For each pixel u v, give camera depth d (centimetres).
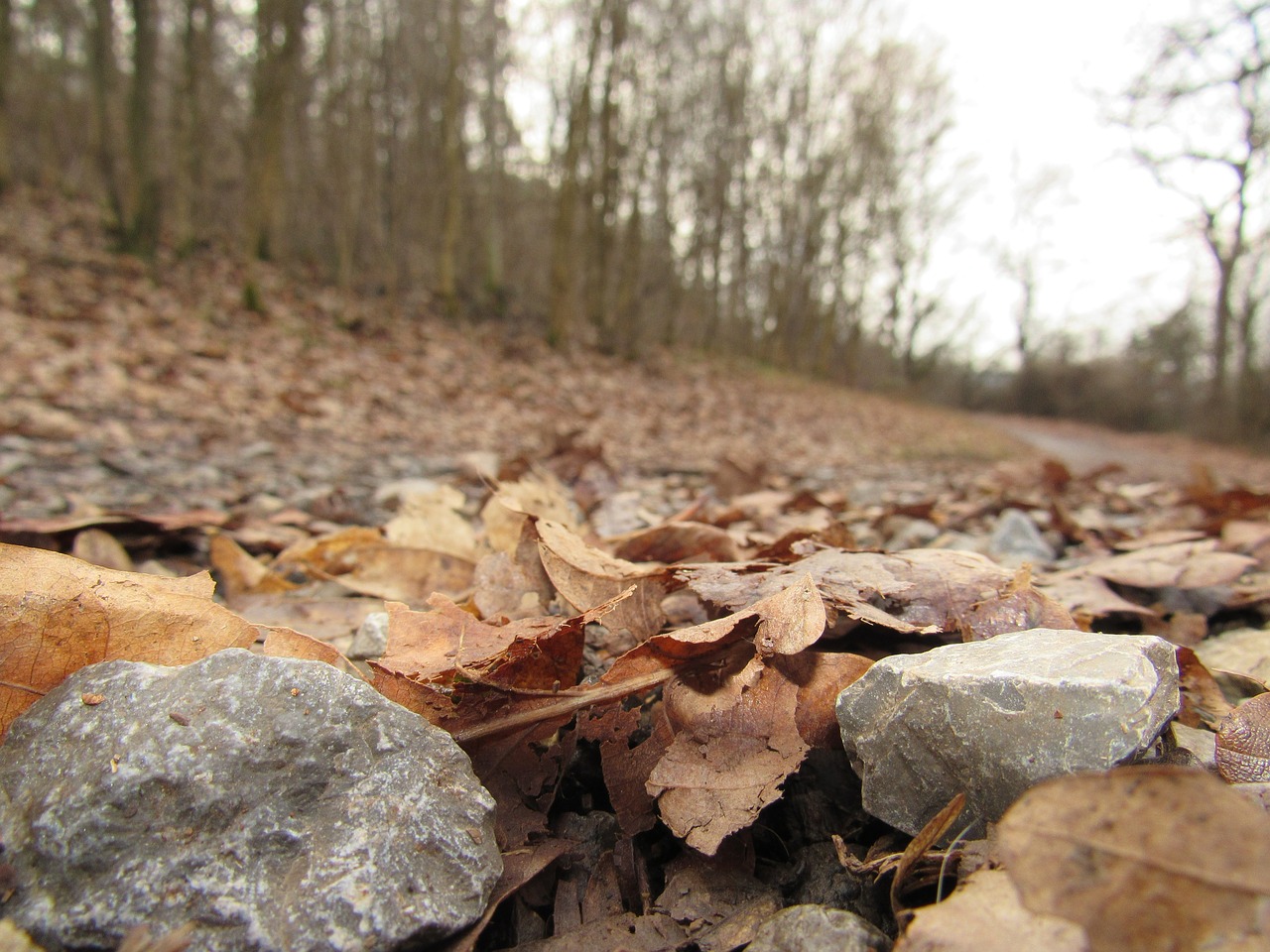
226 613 114
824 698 113
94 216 1819
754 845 109
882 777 102
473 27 2047
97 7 1609
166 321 1100
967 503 420
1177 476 1254
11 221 1555
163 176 2072
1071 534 310
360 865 85
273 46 1315
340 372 1071
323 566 223
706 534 199
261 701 94
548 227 2644
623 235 2898
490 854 93
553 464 505
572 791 119
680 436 1102
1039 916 72
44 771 91
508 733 110
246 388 857
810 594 117
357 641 155
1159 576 190
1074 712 91
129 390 737
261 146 1310
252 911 81
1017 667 98
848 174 3148
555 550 143
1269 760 100
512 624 128
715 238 2567
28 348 813
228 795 88
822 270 3325
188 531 249
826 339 3200
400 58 2022
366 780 92
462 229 2364
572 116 1741
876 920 94
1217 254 2705
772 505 348
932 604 138
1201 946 64
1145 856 67
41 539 208
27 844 86
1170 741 103
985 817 95
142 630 109
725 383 2009
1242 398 2825
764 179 2847
